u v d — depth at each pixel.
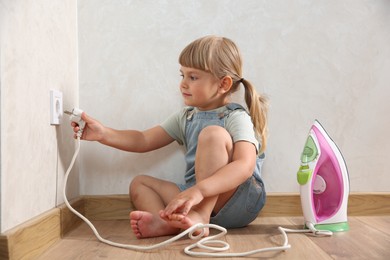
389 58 1.56
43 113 1.14
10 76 0.92
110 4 1.54
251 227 1.39
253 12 1.55
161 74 1.55
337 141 1.56
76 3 1.53
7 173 0.91
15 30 0.95
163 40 1.54
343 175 1.32
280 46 1.55
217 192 1.19
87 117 1.37
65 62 1.37
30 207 1.05
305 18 1.55
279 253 1.05
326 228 1.30
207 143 1.24
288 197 1.54
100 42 1.54
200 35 1.54
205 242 1.12
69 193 1.41
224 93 1.43
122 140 1.44
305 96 1.55
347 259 0.99
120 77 1.54
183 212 1.11
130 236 1.26
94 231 1.21
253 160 1.28
